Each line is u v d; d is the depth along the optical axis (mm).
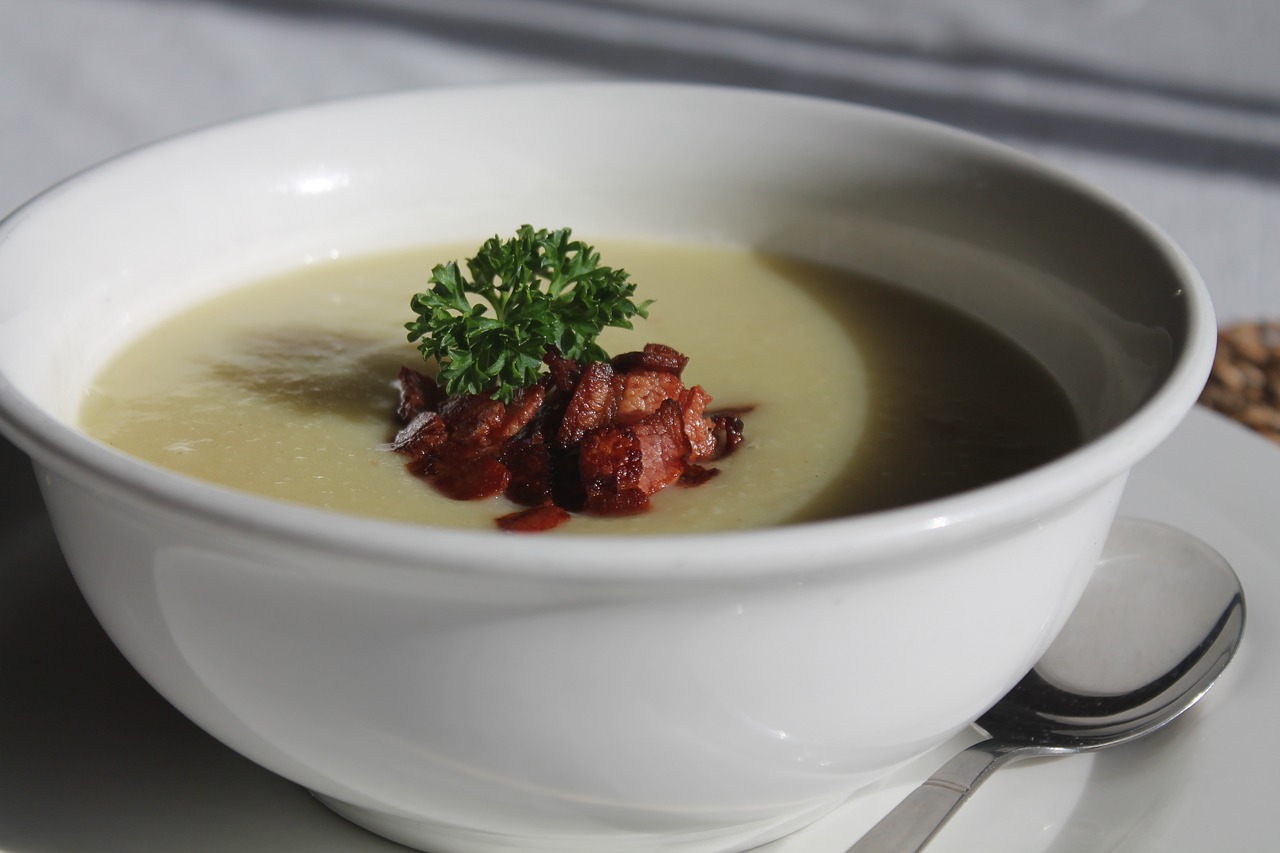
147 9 864
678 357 368
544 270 367
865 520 287
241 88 801
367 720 301
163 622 307
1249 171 760
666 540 283
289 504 285
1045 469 297
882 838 329
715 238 435
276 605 295
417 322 355
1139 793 341
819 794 316
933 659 305
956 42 850
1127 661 364
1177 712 351
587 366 358
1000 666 316
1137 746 351
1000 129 780
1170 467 405
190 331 395
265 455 359
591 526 343
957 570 299
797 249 431
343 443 364
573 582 282
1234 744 345
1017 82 820
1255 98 813
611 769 301
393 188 426
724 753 302
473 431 354
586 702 295
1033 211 397
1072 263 387
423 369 389
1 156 734
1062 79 823
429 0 871
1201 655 359
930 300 415
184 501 286
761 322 407
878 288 420
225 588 297
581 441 348
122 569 306
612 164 434
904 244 419
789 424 374
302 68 821
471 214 433
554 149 432
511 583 283
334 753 307
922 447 369
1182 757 344
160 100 788
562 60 829
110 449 294
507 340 353
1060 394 382
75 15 857
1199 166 763
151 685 332
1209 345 330
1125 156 767
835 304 414
